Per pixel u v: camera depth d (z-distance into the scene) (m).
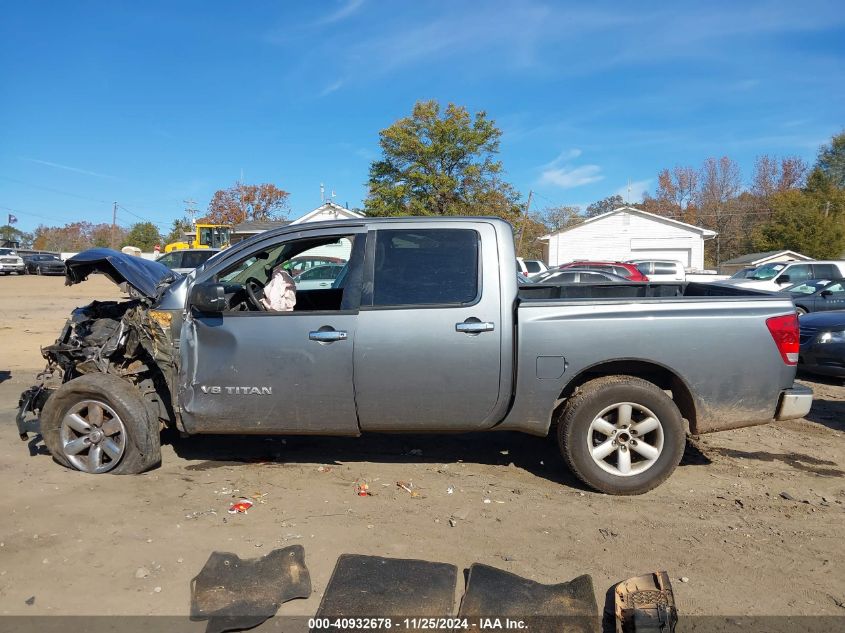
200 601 3.30
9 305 20.81
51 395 4.96
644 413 4.64
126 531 4.03
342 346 4.59
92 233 84.94
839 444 6.09
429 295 4.63
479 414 4.66
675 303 4.66
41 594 3.36
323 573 3.60
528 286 6.31
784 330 4.64
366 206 32.78
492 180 33.44
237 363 4.69
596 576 3.62
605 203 78.25
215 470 5.12
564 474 5.16
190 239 43.12
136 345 5.02
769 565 3.75
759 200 60.12
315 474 5.08
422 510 4.43
